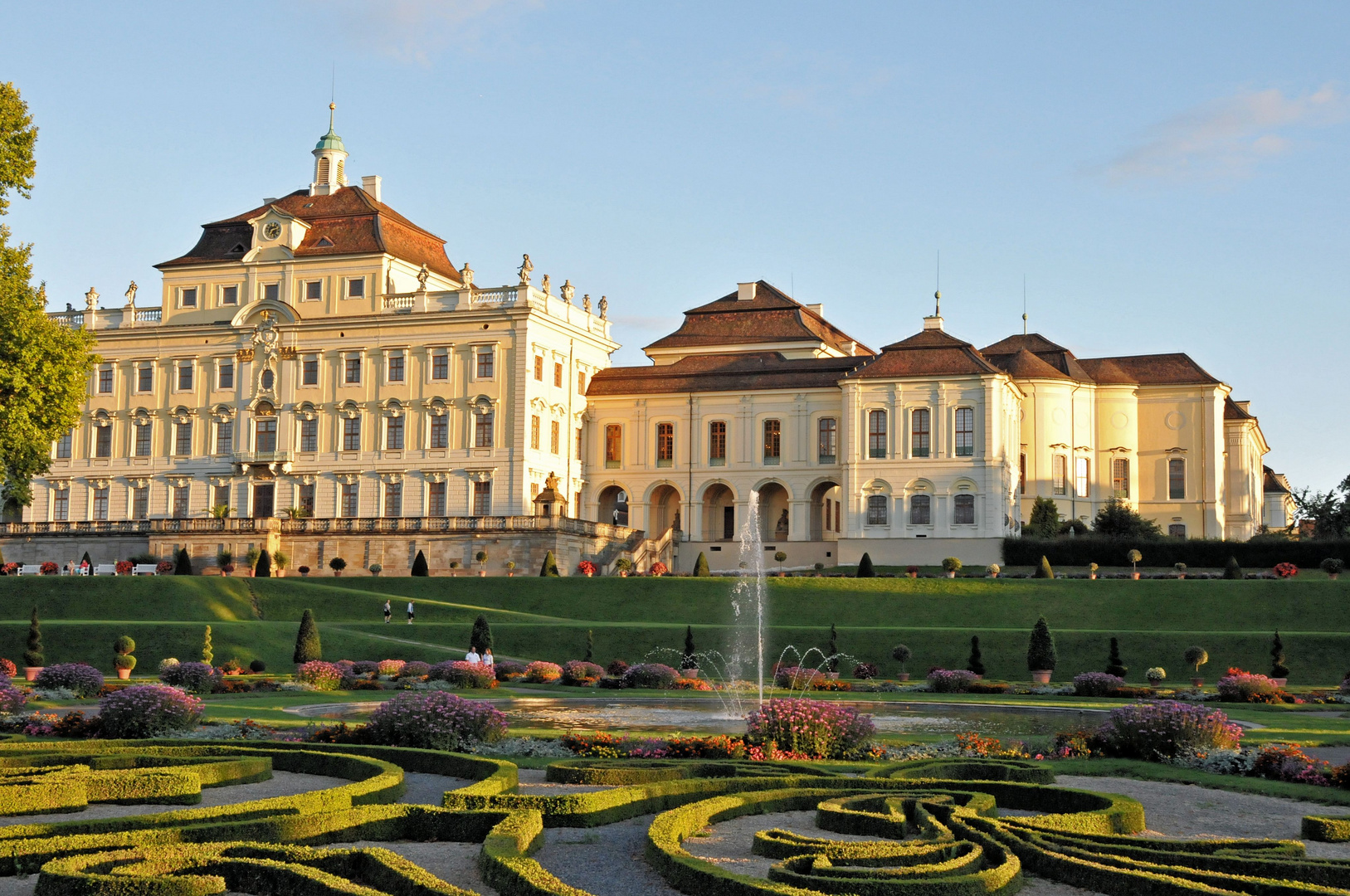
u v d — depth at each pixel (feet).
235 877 54.65
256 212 391.04
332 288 373.61
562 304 379.35
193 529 352.69
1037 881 58.85
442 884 52.29
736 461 374.63
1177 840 63.62
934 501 348.59
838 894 53.67
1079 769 99.19
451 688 178.29
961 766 89.51
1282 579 269.64
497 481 355.56
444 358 362.74
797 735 102.94
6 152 212.84
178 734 111.86
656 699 167.73
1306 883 56.29
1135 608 252.62
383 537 346.74
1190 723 104.27
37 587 266.77
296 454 372.58
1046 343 411.95
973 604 261.03
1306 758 97.86
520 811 66.33
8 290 223.30
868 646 216.54
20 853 56.90
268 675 185.26
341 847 61.98
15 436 222.69
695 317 426.92
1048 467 375.04
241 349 378.73
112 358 391.65
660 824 65.16
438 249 400.47
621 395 385.50
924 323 386.52
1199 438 390.63
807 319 422.41
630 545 354.74
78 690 157.38
